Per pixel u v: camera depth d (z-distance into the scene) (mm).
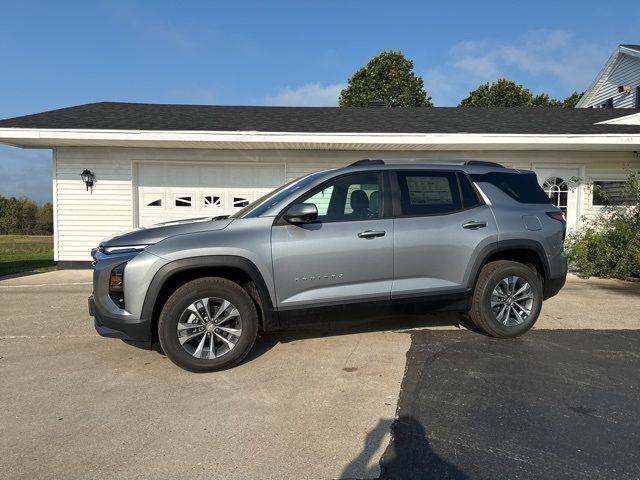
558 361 4270
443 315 5863
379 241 4371
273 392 3648
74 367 4230
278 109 12695
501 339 4902
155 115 11047
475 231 4668
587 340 4898
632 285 8211
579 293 7465
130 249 4035
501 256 5012
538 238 4879
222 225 4184
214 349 4090
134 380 3916
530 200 5074
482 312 4785
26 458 2744
